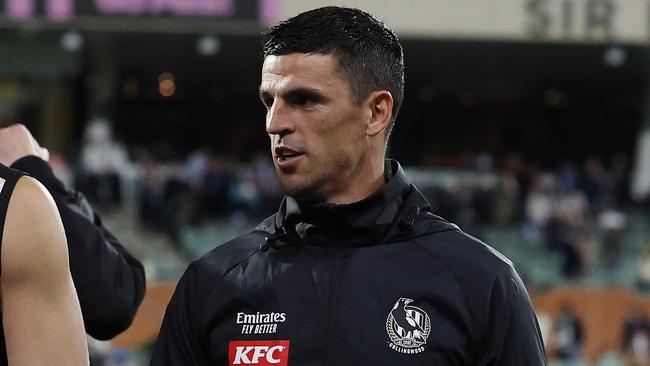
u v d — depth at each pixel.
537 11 61.28
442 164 99.81
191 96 103.12
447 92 100.44
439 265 8.16
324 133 8.01
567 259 58.12
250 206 62.12
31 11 57.31
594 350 47.00
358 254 8.26
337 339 7.95
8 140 9.61
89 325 9.61
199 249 59.47
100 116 83.25
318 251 8.32
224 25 57.91
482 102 102.75
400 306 8.01
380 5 61.34
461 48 77.69
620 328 47.03
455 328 7.96
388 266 8.18
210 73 94.50
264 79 8.14
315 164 8.04
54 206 7.72
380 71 8.16
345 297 8.08
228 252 8.62
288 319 8.09
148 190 59.84
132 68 91.81
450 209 60.75
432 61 85.56
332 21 8.05
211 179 61.91
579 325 47.09
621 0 60.75
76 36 69.06
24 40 74.38
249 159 99.56
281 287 8.21
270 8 57.91
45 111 80.44
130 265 10.12
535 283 53.09
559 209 61.16
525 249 60.69
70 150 80.81
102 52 79.38
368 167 8.31
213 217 62.00
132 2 57.81
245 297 8.26
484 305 8.00
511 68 89.00
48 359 7.40
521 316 8.02
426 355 7.87
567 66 86.94
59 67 76.12
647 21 60.72
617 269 59.78
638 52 75.69
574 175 67.50
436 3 61.66
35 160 9.48
